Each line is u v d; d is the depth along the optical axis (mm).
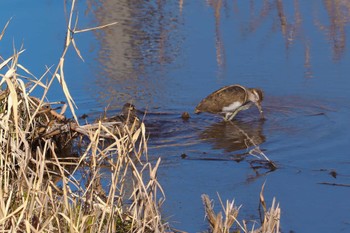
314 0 35688
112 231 13062
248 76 26531
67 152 19344
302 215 16141
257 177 18391
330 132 21438
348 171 18562
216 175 18578
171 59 28625
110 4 36375
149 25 33062
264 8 34969
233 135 21594
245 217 15953
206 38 31062
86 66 27781
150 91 25344
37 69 27016
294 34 30938
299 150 20156
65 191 13008
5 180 13062
